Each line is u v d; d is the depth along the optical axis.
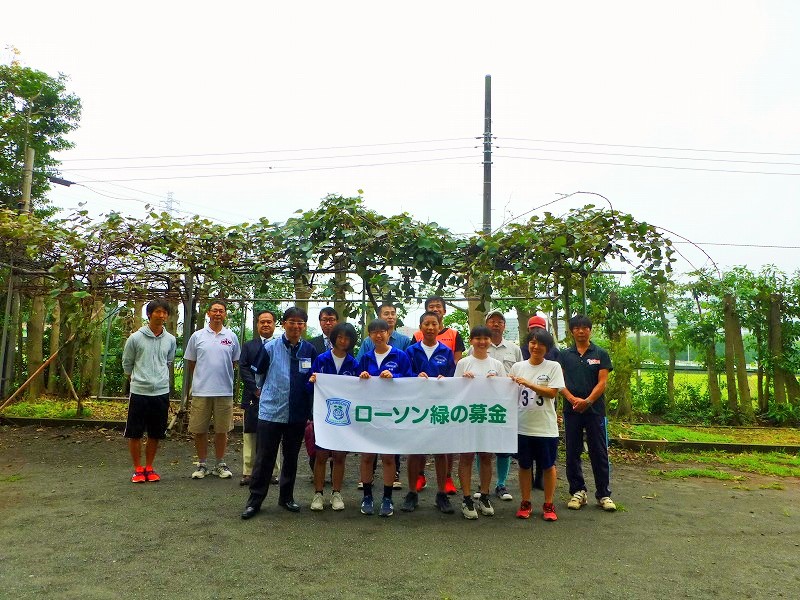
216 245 8.15
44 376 11.77
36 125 13.49
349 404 4.97
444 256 7.59
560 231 7.32
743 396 11.16
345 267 8.06
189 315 8.50
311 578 3.57
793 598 3.43
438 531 4.53
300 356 4.94
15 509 4.86
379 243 7.60
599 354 5.42
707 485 6.34
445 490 5.17
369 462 4.96
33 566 3.66
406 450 4.93
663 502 5.58
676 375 12.02
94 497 5.26
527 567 3.83
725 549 4.27
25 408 9.70
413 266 7.65
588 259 7.51
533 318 6.20
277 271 8.33
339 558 3.91
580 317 5.46
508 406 5.00
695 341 11.43
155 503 5.11
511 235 7.37
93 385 11.97
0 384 10.23
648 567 3.88
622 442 8.23
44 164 13.84
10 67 12.80
